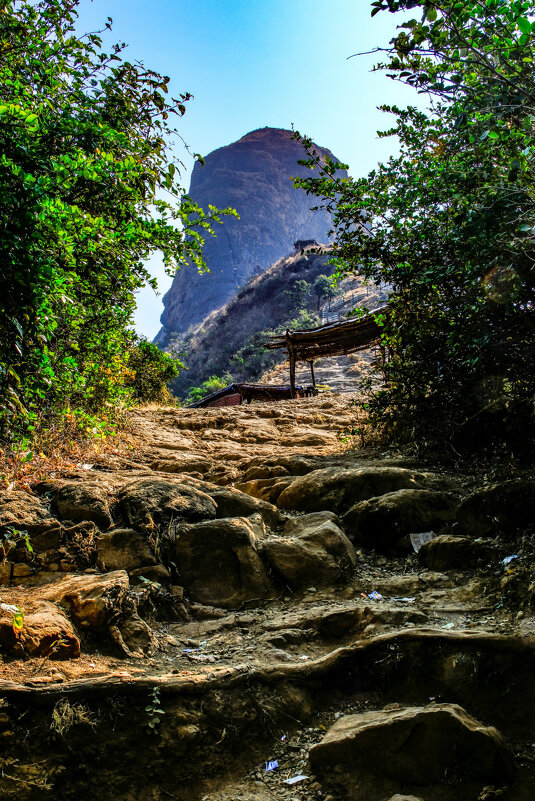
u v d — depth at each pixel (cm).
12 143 275
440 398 549
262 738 266
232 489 504
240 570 386
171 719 255
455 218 421
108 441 724
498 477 468
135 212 448
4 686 241
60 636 285
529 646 270
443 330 528
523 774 229
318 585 384
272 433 964
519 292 420
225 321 11538
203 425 1052
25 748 230
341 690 291
